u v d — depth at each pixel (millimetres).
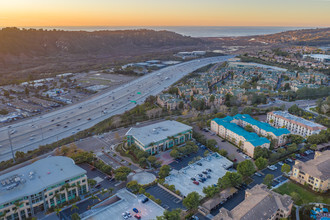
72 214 198250
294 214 199750
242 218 172250
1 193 197250
